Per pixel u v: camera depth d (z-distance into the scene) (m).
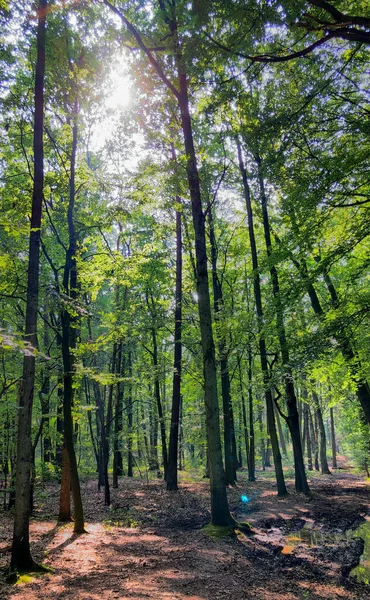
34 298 7.49
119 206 11.88
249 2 5.83
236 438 26.11
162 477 24.00
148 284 19.83
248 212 16.98
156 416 23.42
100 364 23.67
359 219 9.02
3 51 9.16
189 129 11.27
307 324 9.99
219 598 6.10
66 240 17.02
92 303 22.19
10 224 7.29
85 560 7.82
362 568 7.81
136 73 10.75
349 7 7.57
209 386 10.77
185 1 6.93
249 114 8.69
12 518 12.48
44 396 14.14
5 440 14.02
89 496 16.67
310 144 9.09
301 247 9.49
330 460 45.09
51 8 8.30
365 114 7.98
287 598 6.29
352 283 9.32
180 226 19.16
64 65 9.75
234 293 22.33
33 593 5.91
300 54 6.05
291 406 17.25
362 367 12.08
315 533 10.44
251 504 14.20
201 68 7.76
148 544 9.12
